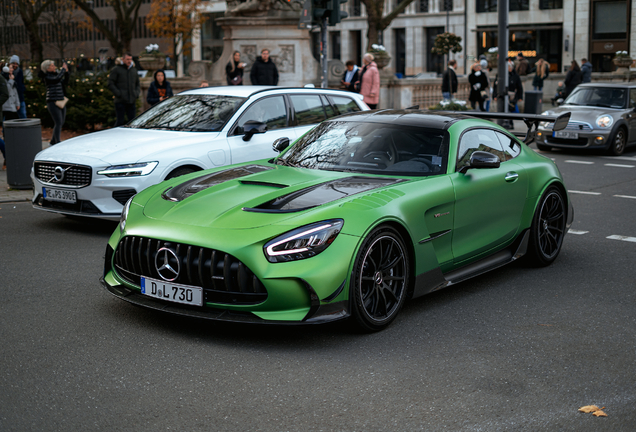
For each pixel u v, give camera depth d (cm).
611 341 444
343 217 426
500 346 432
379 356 412
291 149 577
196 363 397
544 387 371
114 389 362
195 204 455
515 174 581
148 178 715
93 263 625
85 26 4303
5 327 454
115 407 341
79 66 2108
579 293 552
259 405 346
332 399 354
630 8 4656
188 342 429
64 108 1363
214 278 413
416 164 519
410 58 5766
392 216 448
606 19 4781
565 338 449
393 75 2355
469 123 568
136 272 449
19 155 994
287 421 329
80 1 3234
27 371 384
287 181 485
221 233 417
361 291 432
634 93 1602
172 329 451
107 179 706
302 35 1956
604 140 1488
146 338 435
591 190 1079
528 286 571
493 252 567
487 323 476
